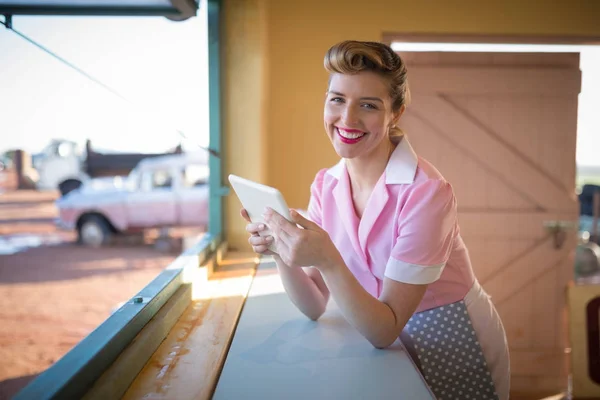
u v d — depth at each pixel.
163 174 7.74
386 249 1.34
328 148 3.04
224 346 1.29
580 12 3.05
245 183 1.22
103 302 5.05
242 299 1.71
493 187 3.19
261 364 1.19
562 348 3.26
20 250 7.54
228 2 2.52
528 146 3.17
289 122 3.03
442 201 1.22
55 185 10.67
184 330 1.40
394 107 1.27
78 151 10.73
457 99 3.14
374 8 3.01
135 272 6.21
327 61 1.21
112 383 0.96
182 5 1.70
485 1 3.03
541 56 3.13
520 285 3.23
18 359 3.58
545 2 3.03
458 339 1.43
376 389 1.06
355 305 1.15
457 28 3.03
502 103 3.14
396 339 1.34
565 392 3.22
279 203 1.11
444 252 1.24
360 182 1.39
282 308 1.62
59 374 0.86
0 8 1.80
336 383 1.09
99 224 7.85
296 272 1.40
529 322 3.25
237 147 2.57
